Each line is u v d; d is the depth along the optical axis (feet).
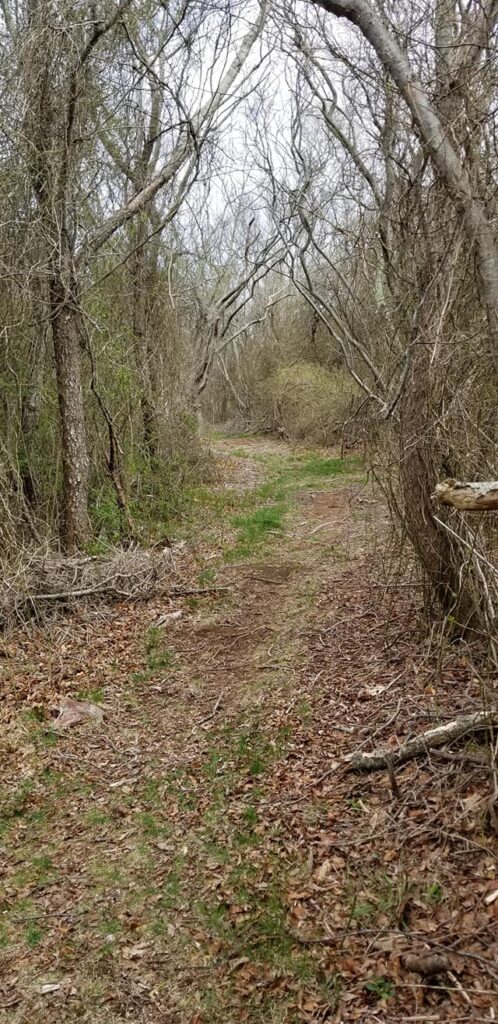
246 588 26.86
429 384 16.03
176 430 44.01
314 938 10.53
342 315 32.37
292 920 10.99
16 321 29.37
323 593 24.77
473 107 13.17
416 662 17.54
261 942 10.79
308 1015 9.37
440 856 11.09
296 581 26.86
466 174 13.37
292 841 12.68
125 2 25.35
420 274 16.88
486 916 9.71
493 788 11.68
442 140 13.34
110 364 34.45
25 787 15.53
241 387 91.35
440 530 17.35
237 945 10.84
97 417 34.53
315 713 16.76
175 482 41.24
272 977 10.14
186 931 11.32
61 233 27.66
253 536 33.96
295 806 13.61
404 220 17.63
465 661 16.51
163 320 42.47
